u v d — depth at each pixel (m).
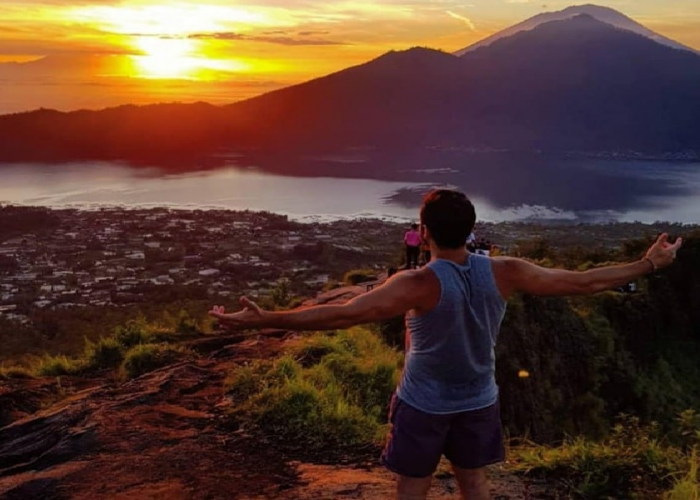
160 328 9.05
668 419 17.55
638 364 20.72
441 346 2.48
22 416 5.96
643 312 23.14
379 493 3.88
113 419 4.93
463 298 2.46
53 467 4.26
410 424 2.56
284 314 2.38
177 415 5.11
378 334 9.57
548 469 4.08
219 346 8.03
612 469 3.99
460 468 2.66
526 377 12.77
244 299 2.37
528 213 115.31
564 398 14.66
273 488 4.00
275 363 5.99
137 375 7.07
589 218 110.00
